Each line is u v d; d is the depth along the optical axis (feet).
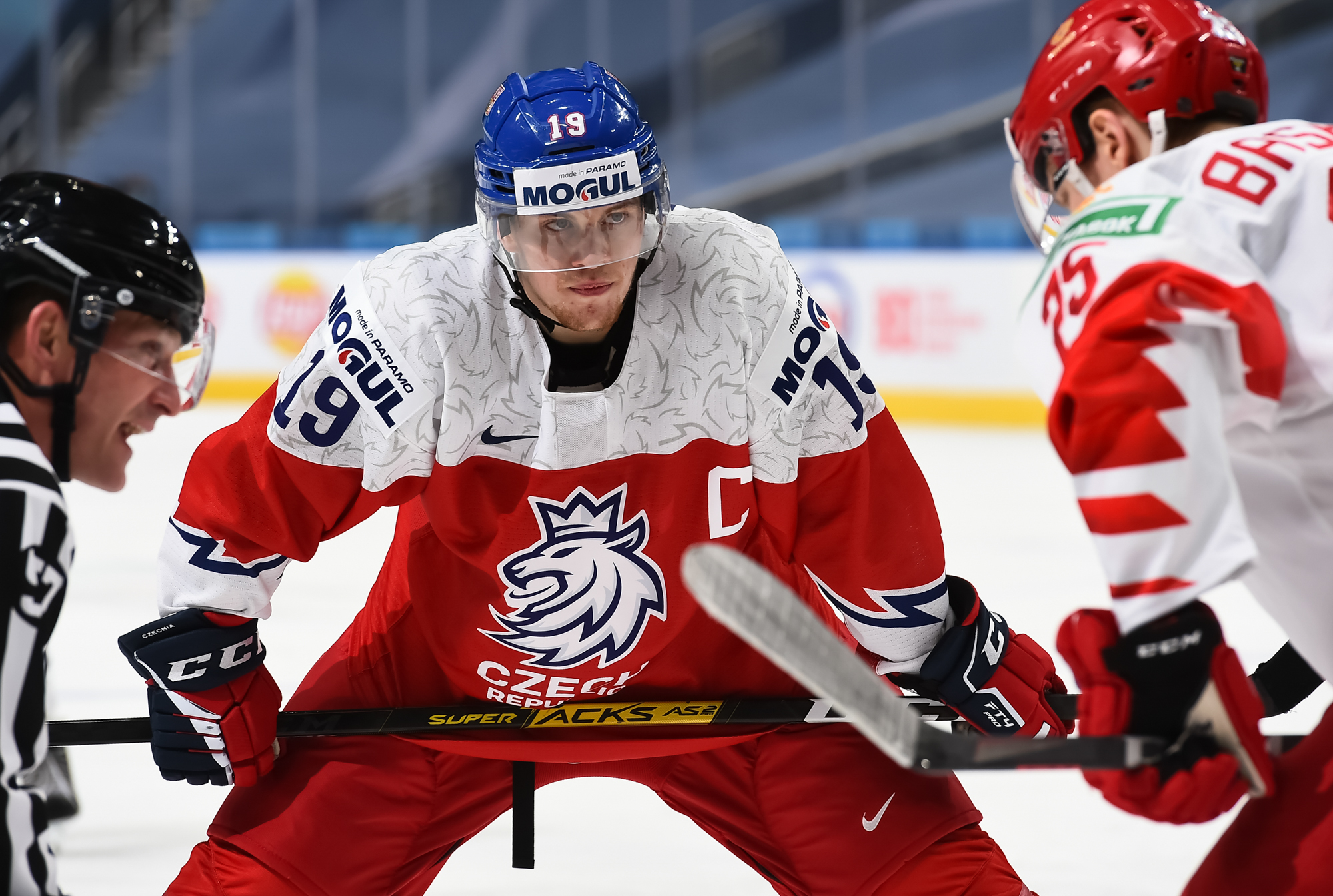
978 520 52.29
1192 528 9.82
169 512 55.52
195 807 23.81
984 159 99.96
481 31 104.58
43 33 106.22
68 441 11.78
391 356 13.16
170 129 106.83
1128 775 10.42
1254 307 9.98
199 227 104.42
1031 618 37.68
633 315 13.29
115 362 11.98
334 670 15.78
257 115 106.22
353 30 104.68
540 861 21.45
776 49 102.32
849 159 102.47
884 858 14.48
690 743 14.76
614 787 25.32
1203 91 11.39
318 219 106.63
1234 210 10.53
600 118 12.51
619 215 12.56
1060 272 10.62
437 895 19.99
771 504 14.02
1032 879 20.54
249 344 88.94
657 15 103.71
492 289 13.28
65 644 35.32
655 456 13.47
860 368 13.98
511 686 14.80
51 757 22.06
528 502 13.53
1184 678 10.04
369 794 14.80
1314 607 11.60
